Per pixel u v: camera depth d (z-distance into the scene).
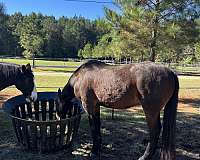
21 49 58.09
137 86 4.40
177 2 10.55
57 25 72.19
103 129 6.54
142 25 10.91
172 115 4.46
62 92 5.60
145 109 4.44
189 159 5.05
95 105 5.03
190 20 10.94
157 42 11.06
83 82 5.02
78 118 5.34
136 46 11.27
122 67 4.66
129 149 5.41
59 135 5.14
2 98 10.07
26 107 6.20
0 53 57.75
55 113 6.25
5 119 7.12
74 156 5.07
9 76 5.65
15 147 5.36
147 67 4.44
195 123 7.49
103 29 11.98
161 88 4.33
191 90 14.36
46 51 64.94
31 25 41.19
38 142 5.11
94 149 5.06
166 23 10.80
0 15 53.38
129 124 7.04
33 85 5.80
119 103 4.63
